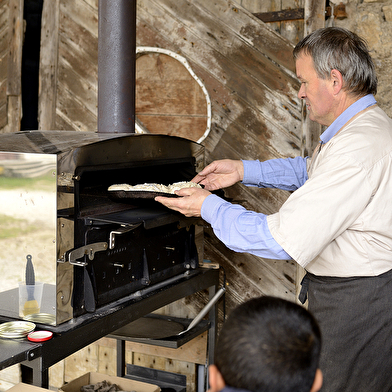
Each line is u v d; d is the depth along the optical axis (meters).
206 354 2.49
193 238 2.18
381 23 2.35
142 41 2.76
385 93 2.37
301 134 2.49
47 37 3.00
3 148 1.54
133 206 1.90
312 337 0.73
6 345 1.36
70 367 2.81
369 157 1.32
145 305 1.79
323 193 1.31
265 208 2.59
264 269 2.62
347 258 1.39
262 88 2.55
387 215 1.35
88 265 1.57
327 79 1.46
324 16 2.39
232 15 2.58
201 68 2.65
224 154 2.65
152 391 2.01
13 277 1.55
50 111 3.03
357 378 1.43
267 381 0.69
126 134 1.82
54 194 1.44
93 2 2.88
